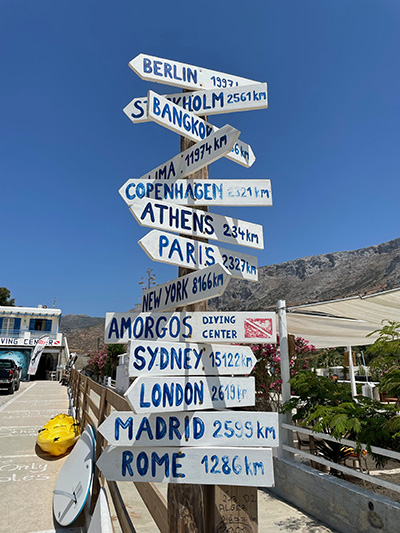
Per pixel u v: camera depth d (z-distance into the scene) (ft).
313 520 13.55
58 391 66.69
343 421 12.90
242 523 6.21
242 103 7.87
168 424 5.81
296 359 23.38
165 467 5.71
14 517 13.51
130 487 18.11
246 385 6.27
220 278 5.83
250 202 7.36
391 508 10.73
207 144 7.13
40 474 18.80
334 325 22.35
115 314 6.38
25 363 103.45
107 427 5.67
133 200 6.43
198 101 8.20
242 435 5.92
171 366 5.90
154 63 7.84
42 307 120.37
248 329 6.39
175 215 6.85
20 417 36.60
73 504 12.66
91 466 12.90
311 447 17.20
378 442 12.80
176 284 6.91
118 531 12.21
